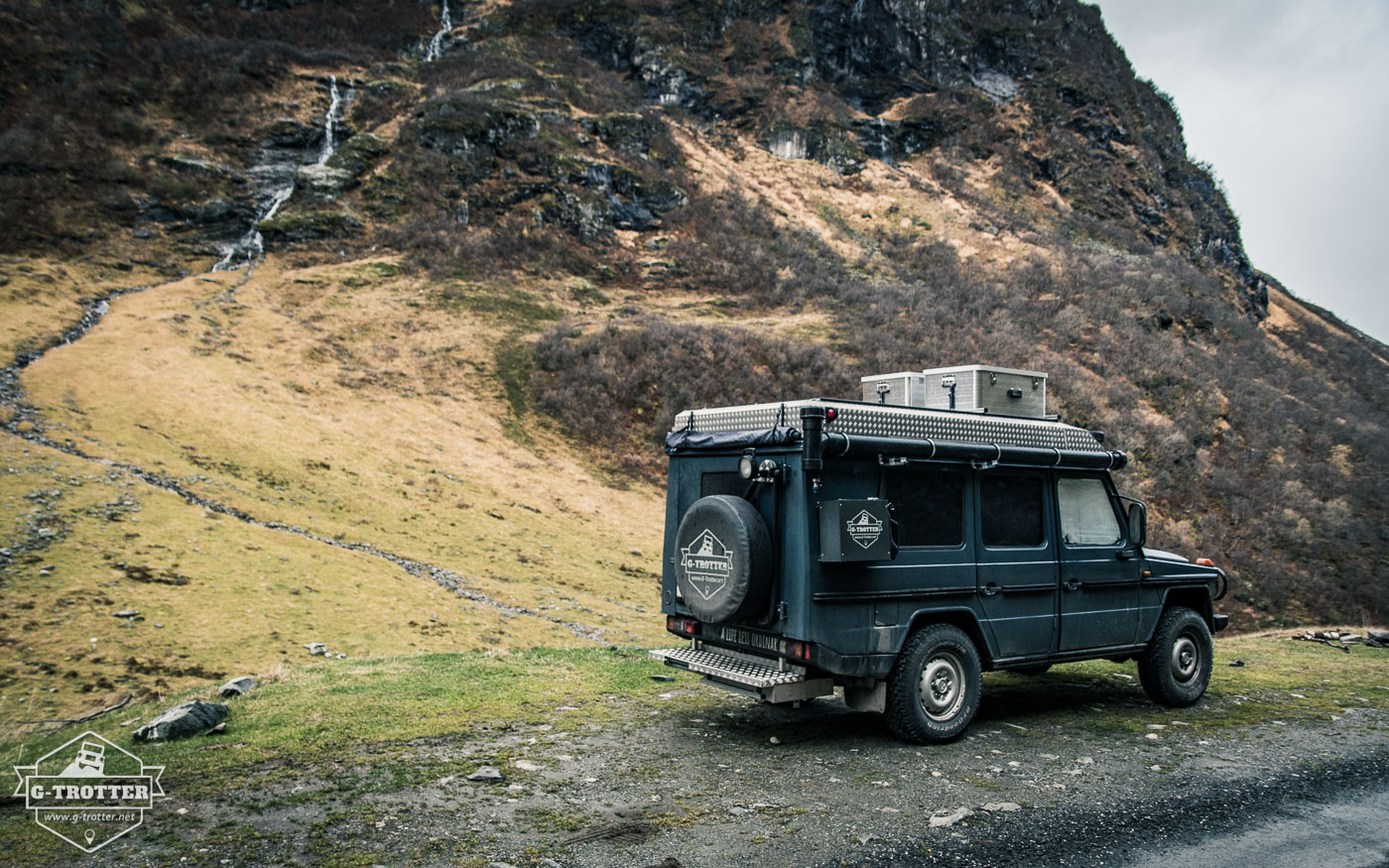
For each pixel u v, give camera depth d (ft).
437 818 14.90
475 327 205.67
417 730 20.43
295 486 108.06
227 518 88.84
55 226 221.46
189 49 327.67
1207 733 21.80
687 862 13.35
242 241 239.09
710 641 22.17
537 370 190.70
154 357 144.15
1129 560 24.93
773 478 19.97
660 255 291.99
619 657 32.35
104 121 275.18
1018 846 14.34
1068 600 23.54
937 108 482.69
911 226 364.79
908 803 16.30
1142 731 21.98
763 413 21.11
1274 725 22.72
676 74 444.14
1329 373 392.88
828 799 16.43
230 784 16.57
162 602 63.93
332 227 248.32
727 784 17.19
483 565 98.07
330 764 17.81
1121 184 477.36
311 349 173.58
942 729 20.53
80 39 306.76
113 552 71.77
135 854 13.32
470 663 29.99
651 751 19.39
